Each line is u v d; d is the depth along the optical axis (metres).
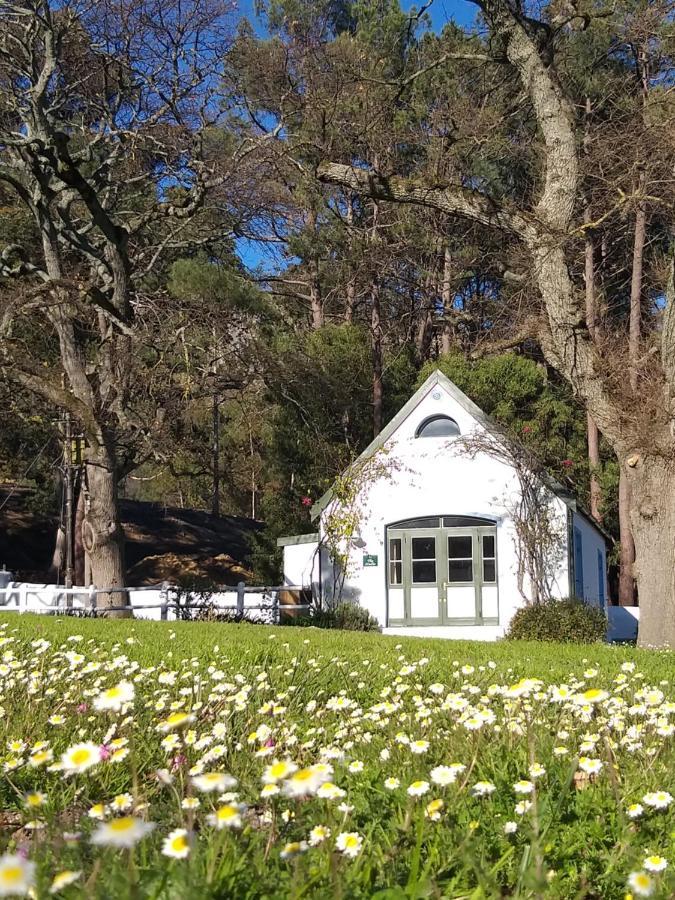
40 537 36.75
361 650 11.80
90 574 26.17
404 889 2.80
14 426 25.53
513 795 3.83
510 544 20.80
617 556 30.66
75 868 2.80
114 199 22.25
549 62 18.27
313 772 2.96
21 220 24.95
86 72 21.09
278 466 30.16
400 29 29.95
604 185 21.44
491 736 4.84
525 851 3.11
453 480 21.22
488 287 36.72
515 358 30.19
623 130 22.06
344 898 2.65
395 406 31.72
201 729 5.30
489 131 23.08
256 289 28.30
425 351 36.38
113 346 20.14
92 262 21.42
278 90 26.50
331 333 30.58
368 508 21.64
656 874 2.91
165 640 11.97
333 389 24.41
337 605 21.34
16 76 20.73
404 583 21.42
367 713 5.81
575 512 21.31
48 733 5.23
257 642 12.16
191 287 25.45
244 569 36.81
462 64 27.58
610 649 13.95
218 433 37.94
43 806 3.72
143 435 19.77
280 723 5.16
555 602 19.28
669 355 17.41
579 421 31.81
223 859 2.77
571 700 5.37
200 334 20.77
